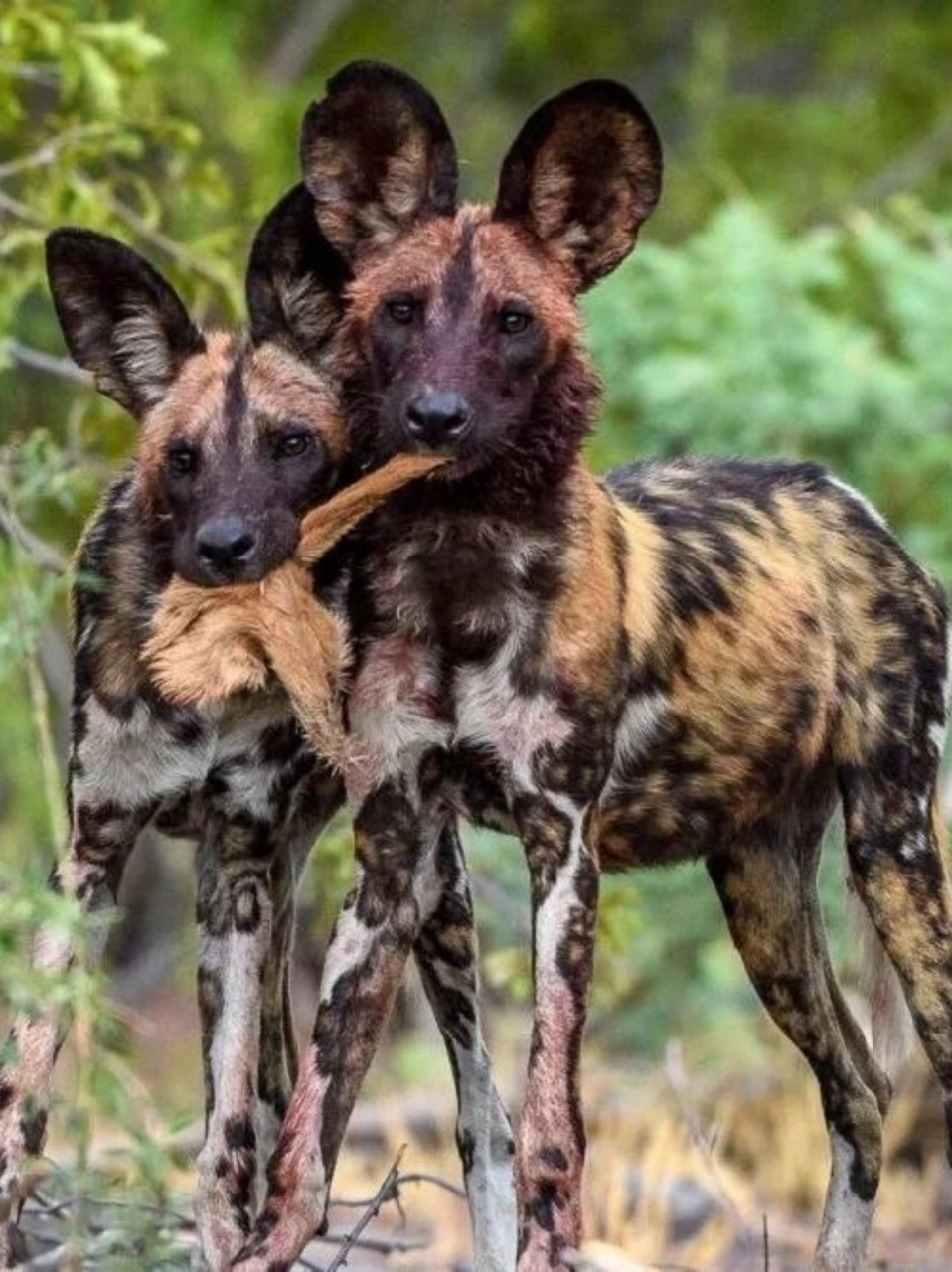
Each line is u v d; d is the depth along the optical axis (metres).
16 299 14.89
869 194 27.44
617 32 30.16
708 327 19.53
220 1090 10.81
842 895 17.12
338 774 10.94
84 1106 9.59
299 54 27.89
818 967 12.30
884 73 29.58
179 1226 11.07
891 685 12.17
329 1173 10.51
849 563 12.25
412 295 10.69
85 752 10.97
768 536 12.00
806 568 12.05
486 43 29.81
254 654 10.52
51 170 14.35
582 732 10.73
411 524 10.62
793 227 26.53
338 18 29.16
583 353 10.84
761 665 11.71
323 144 10.98
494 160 28.14
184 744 10.91
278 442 10.80
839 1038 12.29
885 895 12.05
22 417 18.62
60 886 10.86
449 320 10.59
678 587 11.49
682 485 12.07
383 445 10.71
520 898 17.19
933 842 12.23
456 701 10.70
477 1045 11.45
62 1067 12.39
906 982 12.05
